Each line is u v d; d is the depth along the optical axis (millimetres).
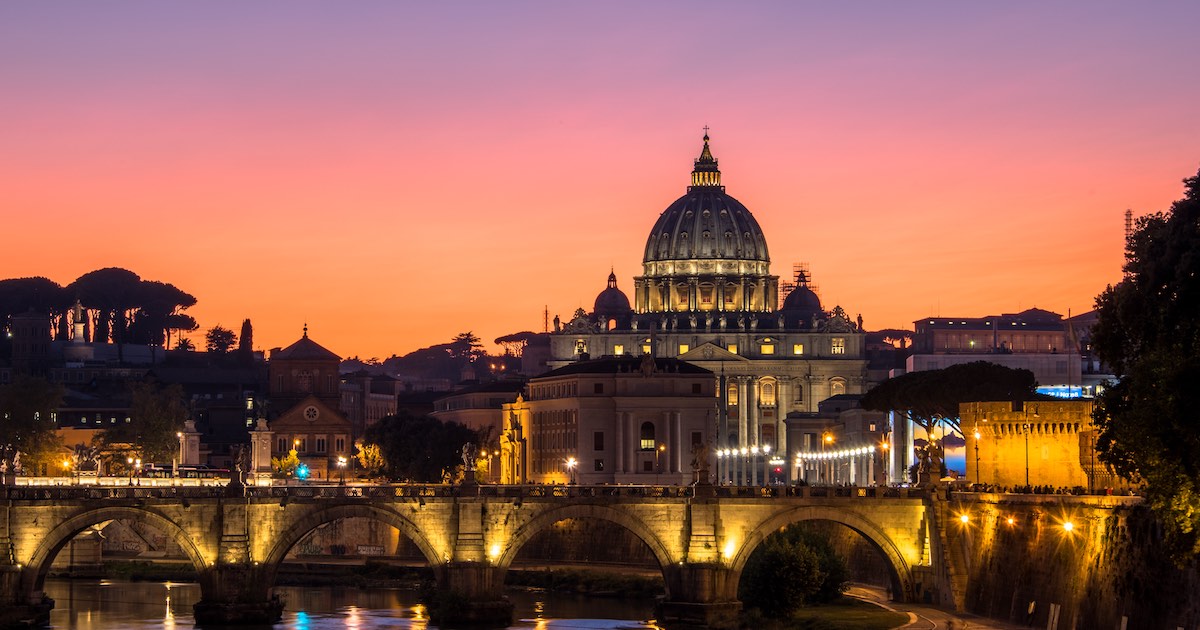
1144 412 161250
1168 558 168750
